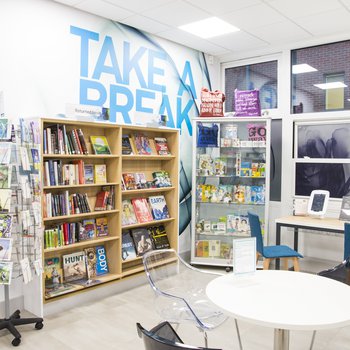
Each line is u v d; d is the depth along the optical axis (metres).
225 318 2.41
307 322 1.69
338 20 4.36
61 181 3.67
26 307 3.59
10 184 3.05
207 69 5.79
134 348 2.93
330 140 5.03
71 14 3.97
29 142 3.28
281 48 5.32
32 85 3.67
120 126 4.11
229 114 5.40
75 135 3.80
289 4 3.91
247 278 2.32
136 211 4.48
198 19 4.34
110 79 4.39
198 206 5.29
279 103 5.41
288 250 4.10
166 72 5.11
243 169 5.09
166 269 3.08
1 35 3.43
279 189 5.46
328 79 5.01
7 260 2.98
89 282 3.90
